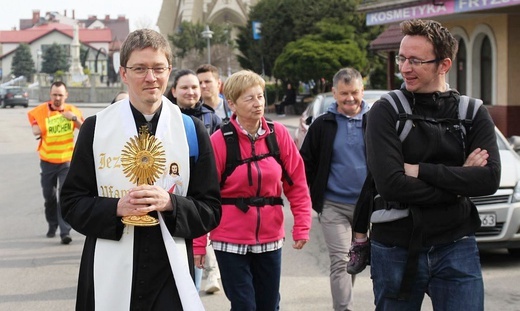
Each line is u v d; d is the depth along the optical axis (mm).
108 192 3600
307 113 14078
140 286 3533
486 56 22828
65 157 10367
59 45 109750
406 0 21312
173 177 3629
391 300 3996
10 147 25516
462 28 23562
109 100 67750
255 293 5207
